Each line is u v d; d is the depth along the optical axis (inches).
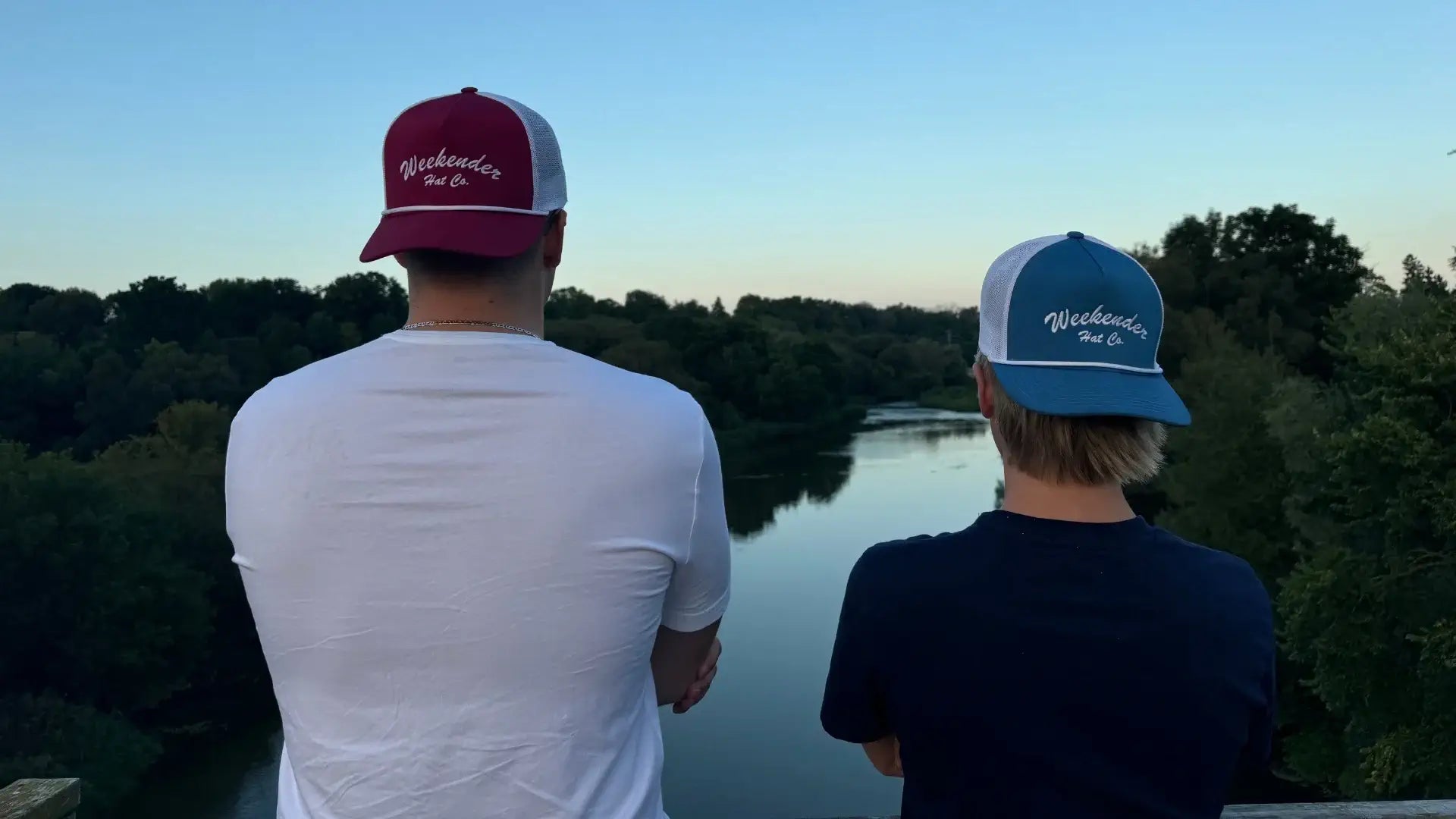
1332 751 665.6
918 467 2282.2
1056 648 48.4
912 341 4879.4
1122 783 47.8
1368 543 588.7
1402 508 540.4
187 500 1206.3
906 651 51.0
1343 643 548.1
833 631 1060.5
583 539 45.1
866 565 54.2
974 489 1952.5
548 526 44.9
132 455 1443.2
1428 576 540.1
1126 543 50.4
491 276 49.5
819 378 3420.3
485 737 44.6
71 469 1049.5
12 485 985.5
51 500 1000.9
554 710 45.2
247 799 804.0
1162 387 52.2
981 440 2859.3
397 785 44.4
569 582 45.0
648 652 48.6
